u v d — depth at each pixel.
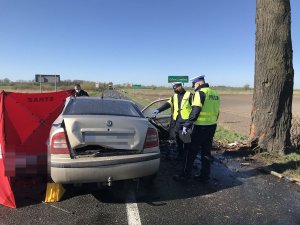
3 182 5.02
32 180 5.59
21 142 5.41
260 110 8.47
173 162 7.79
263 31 8.25
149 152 5.20
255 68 8.57
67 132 4.83
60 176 4.72
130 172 4.98
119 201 5.21
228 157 8.31
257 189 5.90
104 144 4.95
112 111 5.58
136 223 4.40
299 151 8.72
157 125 8.18
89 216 4.62
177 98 7.73
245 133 13.21
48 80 33.16
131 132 5.09
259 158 8.10
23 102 6.37
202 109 6.14
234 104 40.78
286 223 4.47
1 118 5.12
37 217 4.57
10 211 4.77
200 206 5.05
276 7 8.07
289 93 8.36
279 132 8.35
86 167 4.74
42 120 5.82
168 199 5.34
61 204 5.05
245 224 4.42
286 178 6.52
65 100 6.41
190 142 6.17
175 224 4.39
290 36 8.27
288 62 8.27
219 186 6.07
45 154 5.38
